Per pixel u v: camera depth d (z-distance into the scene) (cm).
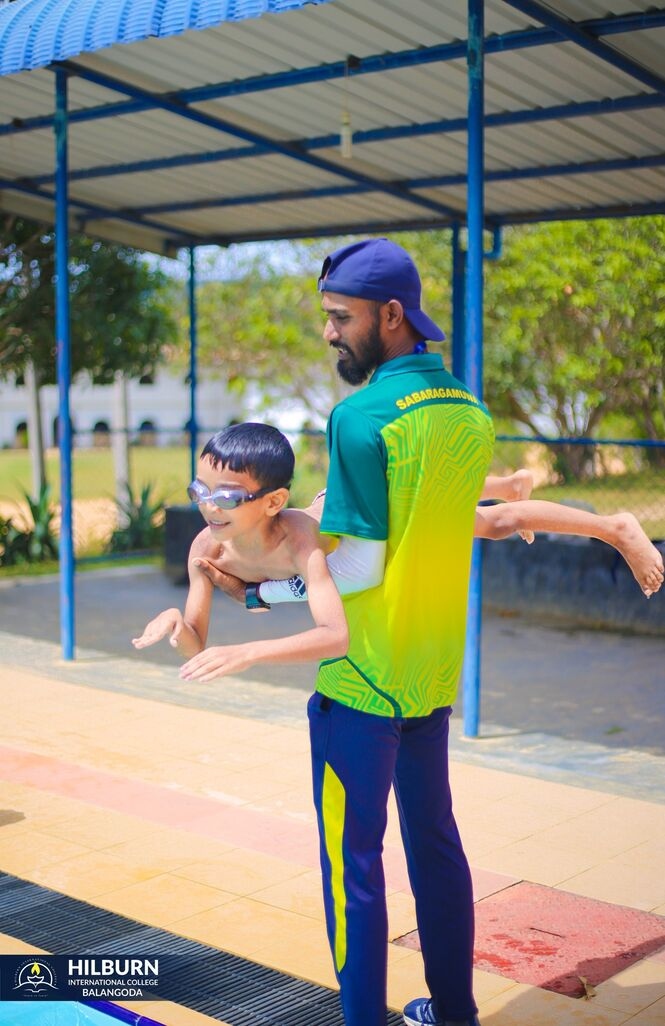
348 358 250
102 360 1284
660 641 816
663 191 833
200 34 567
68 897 355
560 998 293
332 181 872
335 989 296
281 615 952
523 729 578
